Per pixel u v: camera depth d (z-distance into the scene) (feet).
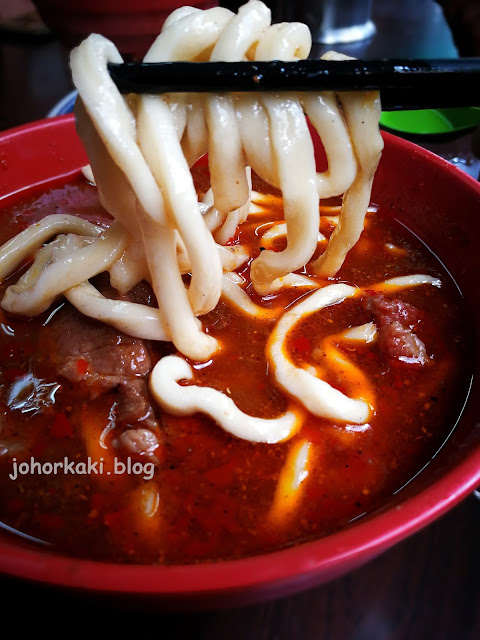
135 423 0.60
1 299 0.71
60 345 0.64
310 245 0.60
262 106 0.55
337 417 0.59
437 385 0.64
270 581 0.40
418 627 0.57
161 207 0.54
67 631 0.55
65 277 0.62
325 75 0.50
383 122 1.05
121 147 0.51
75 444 0.59
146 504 0.54
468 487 0.46
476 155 0.97
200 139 0.57
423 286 0.76
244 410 0.61
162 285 0.60
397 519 0.43
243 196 0.60
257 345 0.67
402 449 0.58
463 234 0.76
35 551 0.43
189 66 0.50
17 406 0.61
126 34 1.15
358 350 0.67
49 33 1.51
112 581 0.39
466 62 0.52
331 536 0.43
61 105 1.11
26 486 0.55
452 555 0.61
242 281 0.75
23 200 0.88
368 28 1.55
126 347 0.63
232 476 0.56
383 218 0.87
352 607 0.57
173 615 0.56
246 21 0.55
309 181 0.56
